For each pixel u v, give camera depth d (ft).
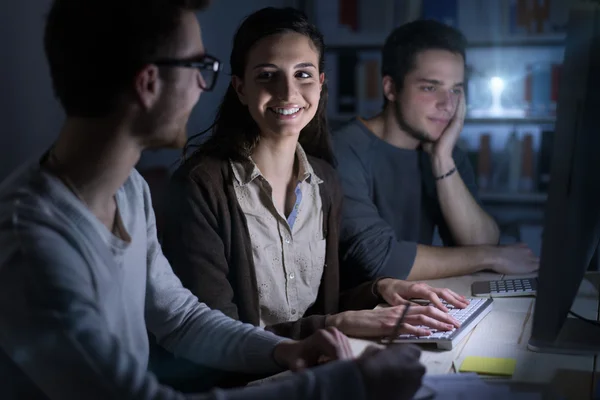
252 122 5.46
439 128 7.11
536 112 11.64
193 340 4.02
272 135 5.34
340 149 7.06
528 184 11.72
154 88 2.91
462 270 6.21
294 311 5.57
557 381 3.49
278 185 5.50
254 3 12.91
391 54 7.18
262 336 3.92
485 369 3.65
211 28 12.44
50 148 3.09
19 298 2.66
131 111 2.91
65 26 2.80
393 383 2.90
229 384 4.59
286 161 5.47
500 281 5.69
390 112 7.27
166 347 4.13
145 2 2.83
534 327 3.18
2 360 2.77
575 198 3.23
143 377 2.77
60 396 2.73
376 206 7.25
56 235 2.78
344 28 12.16
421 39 7.02
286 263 5.47
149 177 10.50
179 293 4.14
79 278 2.78
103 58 2.79
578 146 3.20
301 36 5.31
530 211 11.69
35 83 10.42
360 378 2.84
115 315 3.12
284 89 5.21
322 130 5.97
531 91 11.64
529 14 11.51
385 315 4.43
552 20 11.46
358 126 7.30
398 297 5.09
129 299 3.30
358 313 4.53
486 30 11.69
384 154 7.22
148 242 3.96
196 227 5.16
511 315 4.75
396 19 11.92
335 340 3.63
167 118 2.99
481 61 12.30
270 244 5.40
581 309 4.81
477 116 11.82
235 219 5.26
